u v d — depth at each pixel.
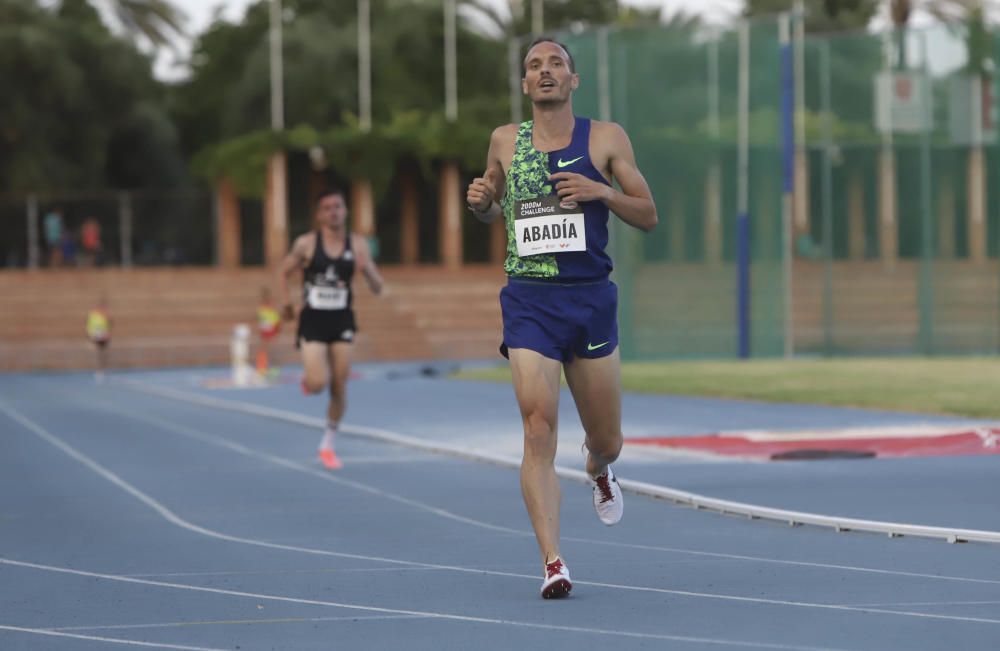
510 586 17.12
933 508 23.03
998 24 74.44
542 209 16.56
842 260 77.25
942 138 75.56
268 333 79.31
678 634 14.03
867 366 66.12
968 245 75.12
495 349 107.69
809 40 78.19
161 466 34.06
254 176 121.62
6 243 143.62
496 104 141.00
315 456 35.56
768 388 54.03
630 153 16.67
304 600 16.45
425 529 22.67
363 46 133.38
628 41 74.19
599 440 17.53
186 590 17.30
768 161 74.12
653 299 74.38
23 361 99.62
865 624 14.29
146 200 145.50
